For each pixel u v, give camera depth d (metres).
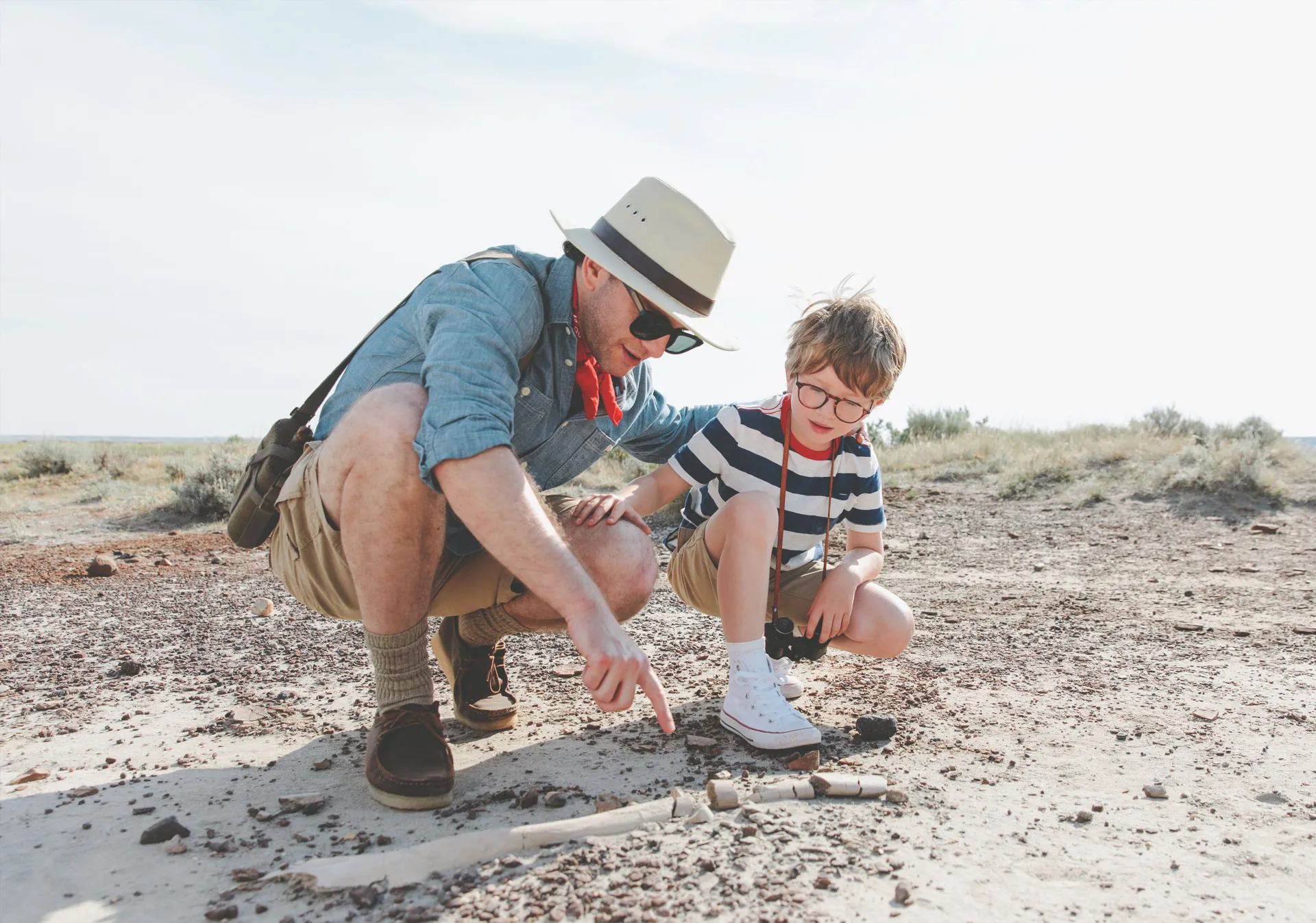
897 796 2.03
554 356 2.32
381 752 2.06
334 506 2.07
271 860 1.77
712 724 2.65
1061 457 10.06
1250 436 10.75
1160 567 5.79
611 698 1.78
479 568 2.43
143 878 1.70
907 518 8.06
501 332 2.05
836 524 2.87
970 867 1.71
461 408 1.87
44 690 3.30
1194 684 3.12
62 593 5.49
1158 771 2.28
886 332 2.53
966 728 2.63
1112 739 2.53
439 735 2.10
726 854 1.73
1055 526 7.52
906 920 1.49
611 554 2.42
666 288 2.19
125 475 15.20
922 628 4.14
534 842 1.79
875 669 3.37
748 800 2.01
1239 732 2.59
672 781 2.16
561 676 3.35
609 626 1.81
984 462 10.56
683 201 2.21
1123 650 3.67
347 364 2.39
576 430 2.55
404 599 2.07
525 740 2.56
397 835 1.88
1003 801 2.06
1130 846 1.82
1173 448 10.12
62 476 15.24
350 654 3.79
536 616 2.48
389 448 1.95
